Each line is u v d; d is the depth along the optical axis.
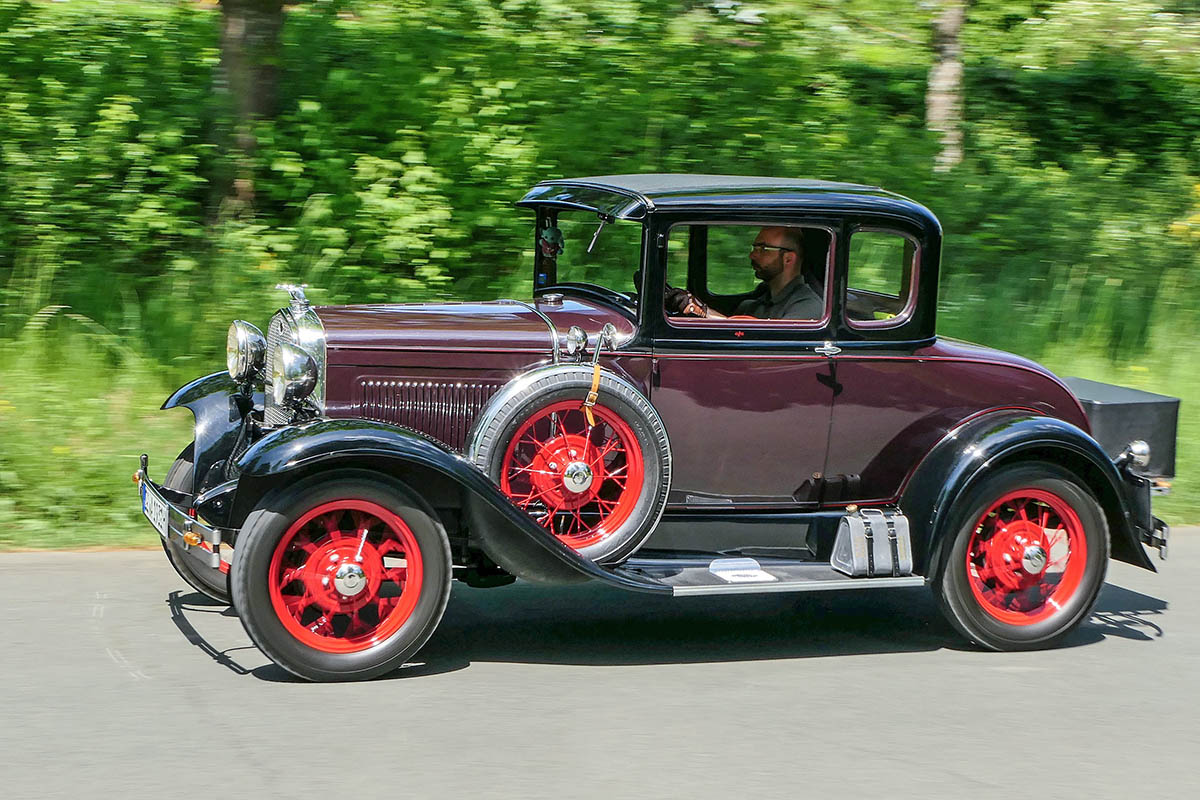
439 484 5.31
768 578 5.66
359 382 5.50
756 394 5.74
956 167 11.85
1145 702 5.25
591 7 11.52
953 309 10.73
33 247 9.49
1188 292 11.48
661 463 5.50
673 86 11.26
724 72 11.55
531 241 10.09
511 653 5.68
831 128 11.62
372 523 5.23
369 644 5.21
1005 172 12.12
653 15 11.61
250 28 10.09
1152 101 13.77
